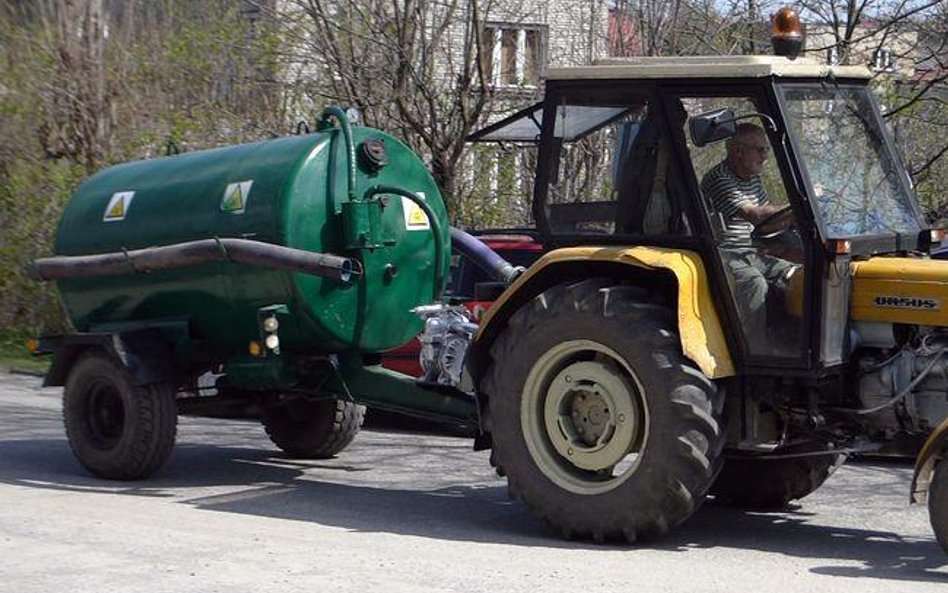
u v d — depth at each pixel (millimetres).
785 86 7379
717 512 8586
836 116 7641
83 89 16875
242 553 7246
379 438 11617
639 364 7375
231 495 8992
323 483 9492
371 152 9023
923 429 7387
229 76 16484
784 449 7949
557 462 7750
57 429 11859
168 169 9578
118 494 9000
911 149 13773
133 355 9266
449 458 10570
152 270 9297
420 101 14508
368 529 7949
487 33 15000
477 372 8156
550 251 7953
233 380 9219
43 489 9141
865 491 9328
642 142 7699
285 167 8820
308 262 8508
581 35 15719
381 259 9070
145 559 7098
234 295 8992
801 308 7312
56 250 9961
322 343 8953
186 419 12719
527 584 6629
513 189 15500
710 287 7508
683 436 7273
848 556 7383
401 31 14219
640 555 7332
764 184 7434
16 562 7023
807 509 8703
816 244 7246
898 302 7363
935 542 7770
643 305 7445
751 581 6758
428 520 8250
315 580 6691
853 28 13742
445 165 14602
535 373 7766
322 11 14438
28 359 16188
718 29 14992
